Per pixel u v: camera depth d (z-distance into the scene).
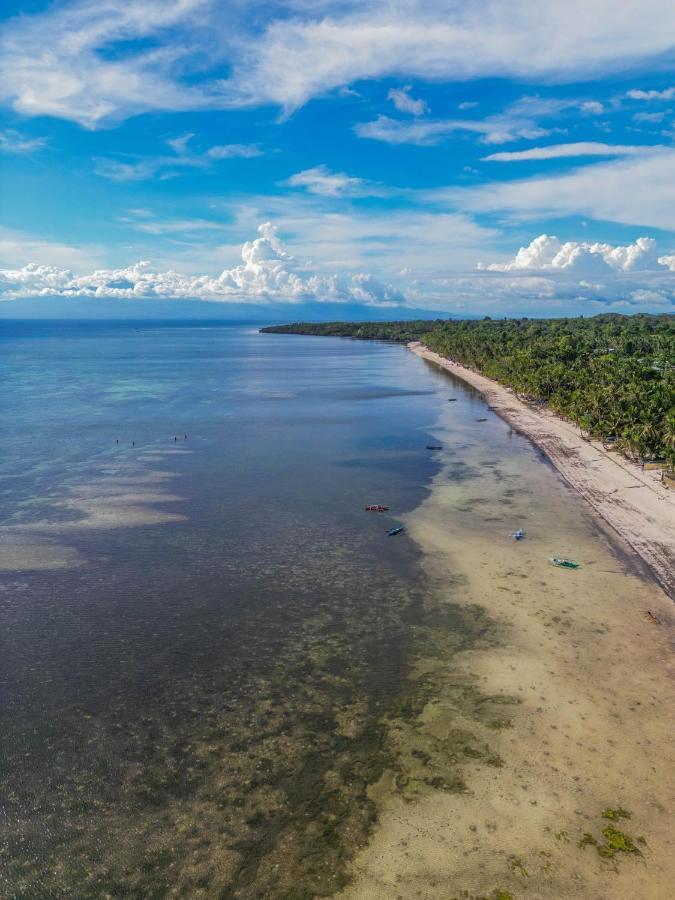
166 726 24.34
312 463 64.25
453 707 24.94
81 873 18.28
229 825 19.77
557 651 28.73
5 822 20.02
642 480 56.28
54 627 31.56
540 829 19.03
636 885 17.12
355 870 18.02
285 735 23.72
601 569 37.59
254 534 44.06
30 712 25.17
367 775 21.56
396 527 45.28
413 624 31.56
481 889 17.20
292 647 29.70
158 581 36.69
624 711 24.34
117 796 21.00
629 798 20.09
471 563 38.72
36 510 48.72
